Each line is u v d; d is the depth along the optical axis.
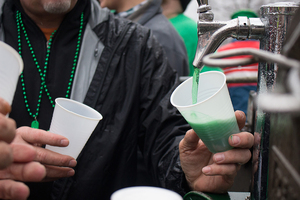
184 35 1.99
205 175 0.83
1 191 0.57
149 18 1.75
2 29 1.14
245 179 1.02
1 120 0.47
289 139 0.43
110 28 1.19
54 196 1.04
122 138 1.14
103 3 1.92
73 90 1.12
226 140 0.71
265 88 0.64
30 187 1.04
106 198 1.14
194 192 0.76
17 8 1.13
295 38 0.41
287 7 0.63
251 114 1.07
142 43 1.19
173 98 0.71
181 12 2.15
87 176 1.07
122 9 1.90
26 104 1.09
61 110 0.72
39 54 1.12
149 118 1.13
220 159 0.73
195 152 0.86
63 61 1.13
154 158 1.06
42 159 0.73
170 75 1.22
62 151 0.76
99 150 1.09
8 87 0.52
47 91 1.11
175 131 1.08
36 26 1.12
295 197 0.39
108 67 1.14
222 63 0.36
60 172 0.79
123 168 1.14
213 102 0.63
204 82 0.75
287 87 0.35
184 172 0.90
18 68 0.54
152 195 0.42
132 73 1.16
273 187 0.52
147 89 1.17
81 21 1.15
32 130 0.72
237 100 2.00
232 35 0.68
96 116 0.78
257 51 0.36
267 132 0.64
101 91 1.12
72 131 0.73
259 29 0.66
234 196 0.82
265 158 0.65
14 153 0.59
